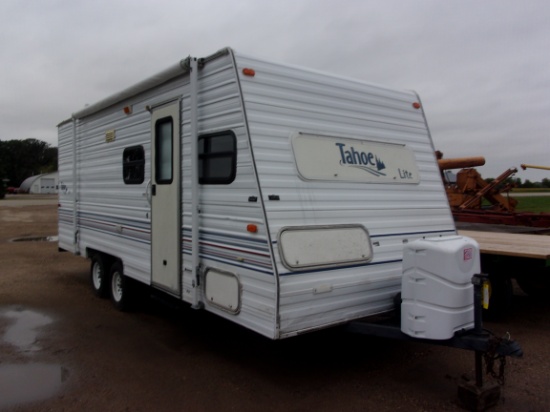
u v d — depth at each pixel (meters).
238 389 4.06
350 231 4.25
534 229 10.97
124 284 6.24
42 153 105.44
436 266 3.53
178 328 5.73
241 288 3.94
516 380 4.20
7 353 4.92
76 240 7.58
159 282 5.16
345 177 4.36
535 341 5.26
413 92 5.35
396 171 4.88
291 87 4.19
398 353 4.87
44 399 3.89
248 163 3.84
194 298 4.46
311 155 4.17
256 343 5.18
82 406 3.78
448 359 4.70
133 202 5.71
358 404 3.78
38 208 30.80
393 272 4.55
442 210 5.37
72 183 7.71
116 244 6.26
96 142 6.75
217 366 4.55
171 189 4.89
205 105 4.33
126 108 5.83
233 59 3.94
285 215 3.84
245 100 3.88
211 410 3.71
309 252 3.86
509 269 5.89
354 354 4.84
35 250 12.06
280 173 3.92
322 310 3.90
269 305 3.65
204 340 5.29
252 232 3.82
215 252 4.25
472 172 13.42
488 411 3.63
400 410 3.67
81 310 6.52
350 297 4.13
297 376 4.32
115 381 4.23
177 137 4.75
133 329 5.68
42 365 4.60
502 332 5.59
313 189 4.10
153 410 3.71
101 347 5.09
